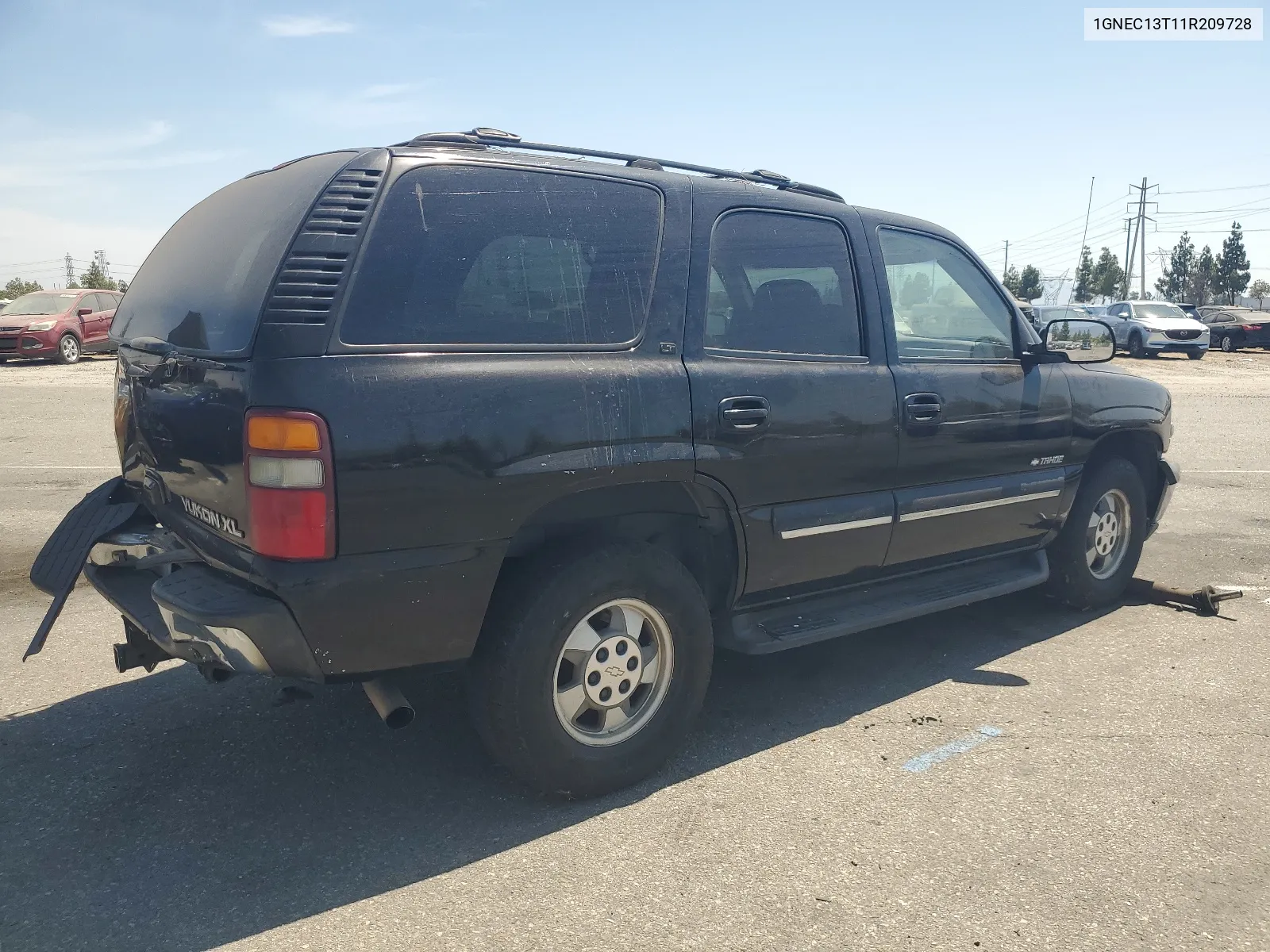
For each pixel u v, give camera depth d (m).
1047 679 4.46
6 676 4.41
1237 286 83.44
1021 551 4.92
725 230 3.68
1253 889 2.85
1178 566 6.49
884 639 5.00
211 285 3.12
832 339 3.94
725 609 3.79
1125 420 5.20
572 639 3.25
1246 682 4.42
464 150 3.18
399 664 2.93
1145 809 3.30
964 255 4.63
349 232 2.85
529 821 3.21
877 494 4.06
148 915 2.71
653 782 3.48
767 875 2.90
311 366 2.71
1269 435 13.12
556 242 3.23
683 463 3.34
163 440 3.13
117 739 3.80
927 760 3.65
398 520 2.81
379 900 2.78
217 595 2.82
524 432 3.00
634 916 2.71
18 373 19.20
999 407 4.50
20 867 2.94
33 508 7.65
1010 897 2.80
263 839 3.11
